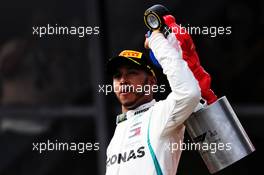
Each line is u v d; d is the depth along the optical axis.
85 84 28.47
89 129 28.36
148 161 15.47
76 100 28.58
